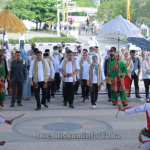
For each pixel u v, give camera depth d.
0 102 11.65
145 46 11.25
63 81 11.86
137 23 44.19
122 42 43.41
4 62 12.52
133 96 13.96
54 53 14.80
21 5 49.66
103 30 11.45
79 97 13.86
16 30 11.34
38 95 11.39
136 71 13.40
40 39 42.38
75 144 7.74
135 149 7.43
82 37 52.41
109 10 52.00
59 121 9.86
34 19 55.69
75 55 14.45
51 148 7.46
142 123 9.61
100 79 11.73
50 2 53.09
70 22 68.88
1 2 47.38
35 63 11.34
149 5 40.53
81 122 9.73
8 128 9.09
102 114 10.73
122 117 10.31
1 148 7.45
